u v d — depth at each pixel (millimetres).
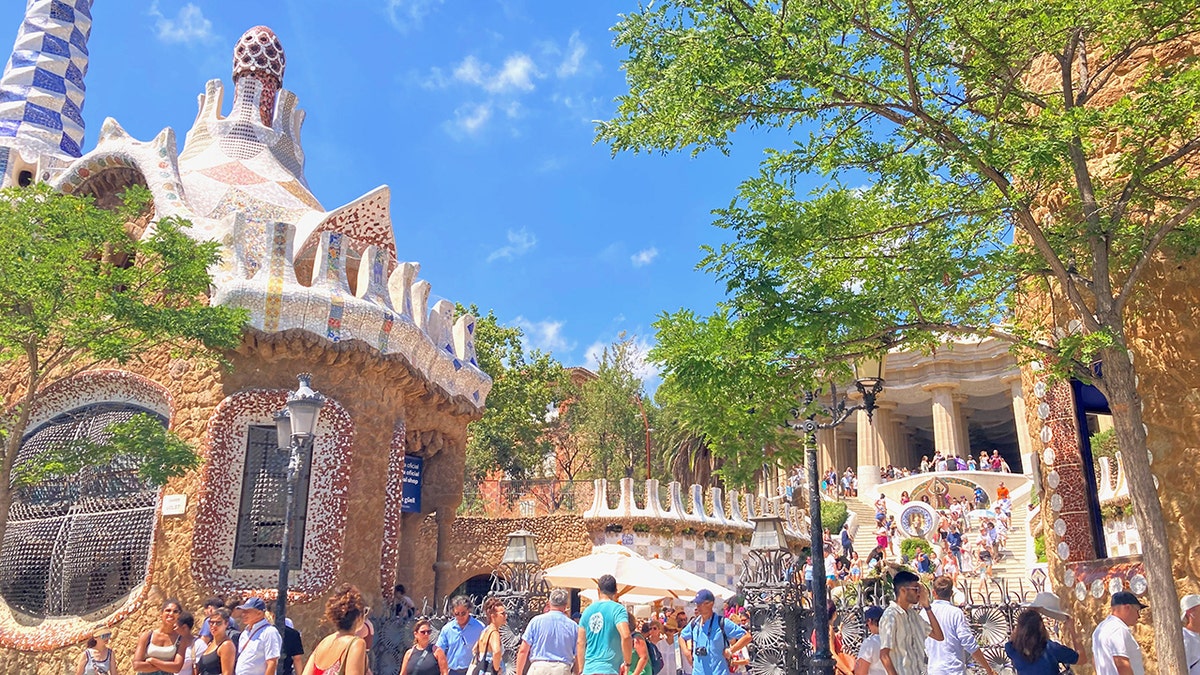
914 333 10477
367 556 18156
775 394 10453
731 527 30641
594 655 8586
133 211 15641
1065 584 12352
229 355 17984
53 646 17031
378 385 19172
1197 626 7871
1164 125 9195
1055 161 9352
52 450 16000
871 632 8695
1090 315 9156
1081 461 12508
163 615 9844
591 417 45219
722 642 9961
